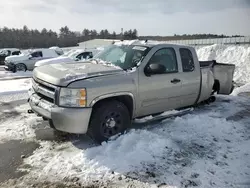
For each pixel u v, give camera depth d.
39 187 2.84
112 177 3.06
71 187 2.86
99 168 3.23
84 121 3.55
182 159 3.56
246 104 6.92
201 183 2.98
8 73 15.16
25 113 5.58
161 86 4.55
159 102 4.65
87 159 3.43
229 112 6.05
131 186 2.90
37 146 3.89
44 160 3.45
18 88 8.72
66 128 3.52
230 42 25.28
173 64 4.88
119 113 4.00
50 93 3.68
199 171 3.25
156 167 3.31
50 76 3.78
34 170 3.19
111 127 3.96
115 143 3.86
